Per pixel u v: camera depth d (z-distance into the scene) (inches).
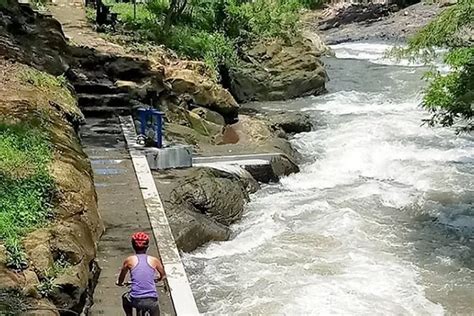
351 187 644.1
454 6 544.7
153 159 590.9
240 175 617.0
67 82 661.9
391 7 1991.9
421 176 670.5
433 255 503.5
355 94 1027.9
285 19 1195.9
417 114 892.6
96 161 570.6
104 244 422.6
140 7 1159.0
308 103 984.3
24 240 328.5
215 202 542.9
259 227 542.6
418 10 1919.3
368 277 464.1
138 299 303.0
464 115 585.6
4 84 545.0
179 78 777.6
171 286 378.6
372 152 740.0
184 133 700.0
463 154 733.9
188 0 1141.1
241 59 1058.1
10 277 302.7
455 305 432.5
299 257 492.7
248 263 482.0
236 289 445.1
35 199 362.6
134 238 316.2
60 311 303.9
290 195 618.8
